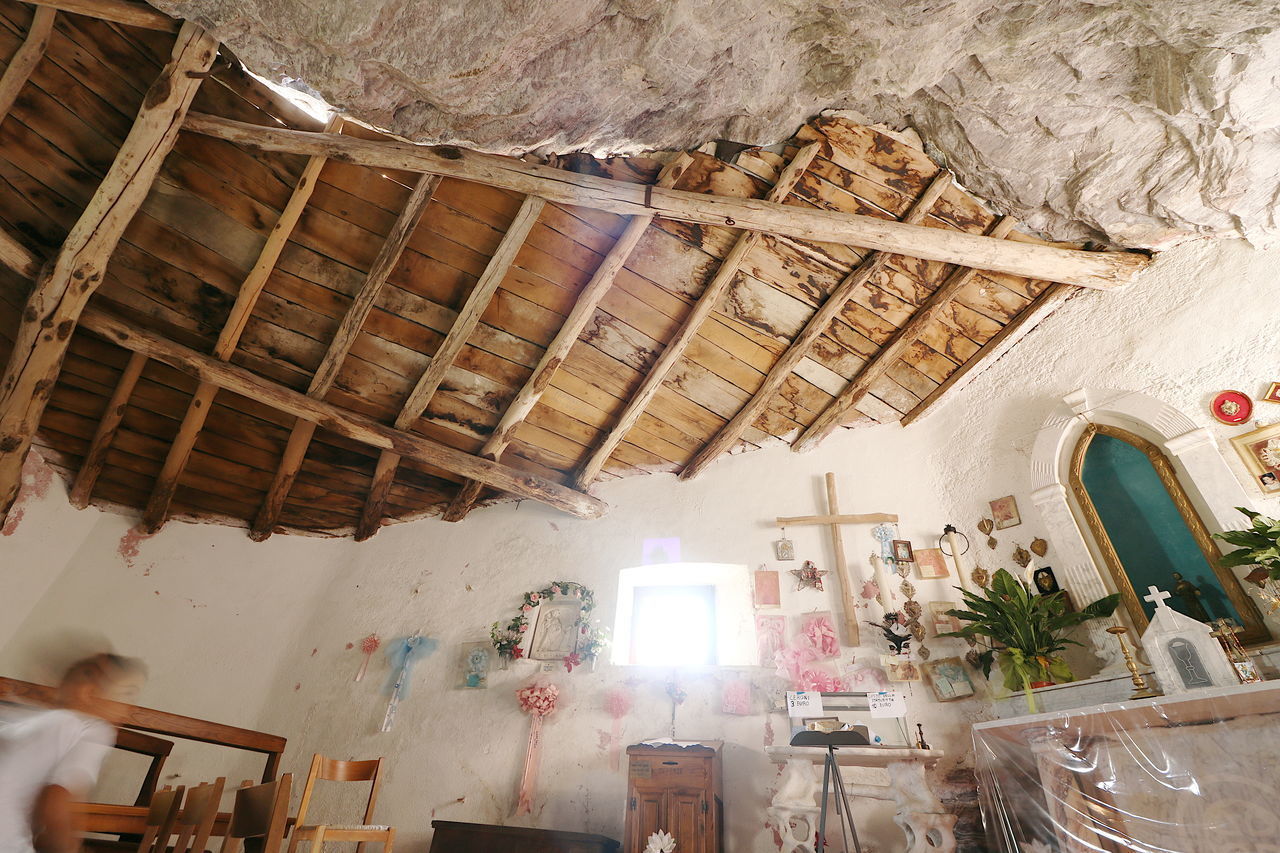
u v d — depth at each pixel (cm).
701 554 509
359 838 352
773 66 333
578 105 341
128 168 357
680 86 339
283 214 400
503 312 460
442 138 356
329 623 566
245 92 371
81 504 503
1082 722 276
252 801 259
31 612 467
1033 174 374
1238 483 347
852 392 490
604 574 527
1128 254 414
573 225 423
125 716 283
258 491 550
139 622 508
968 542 440
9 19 334
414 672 526
